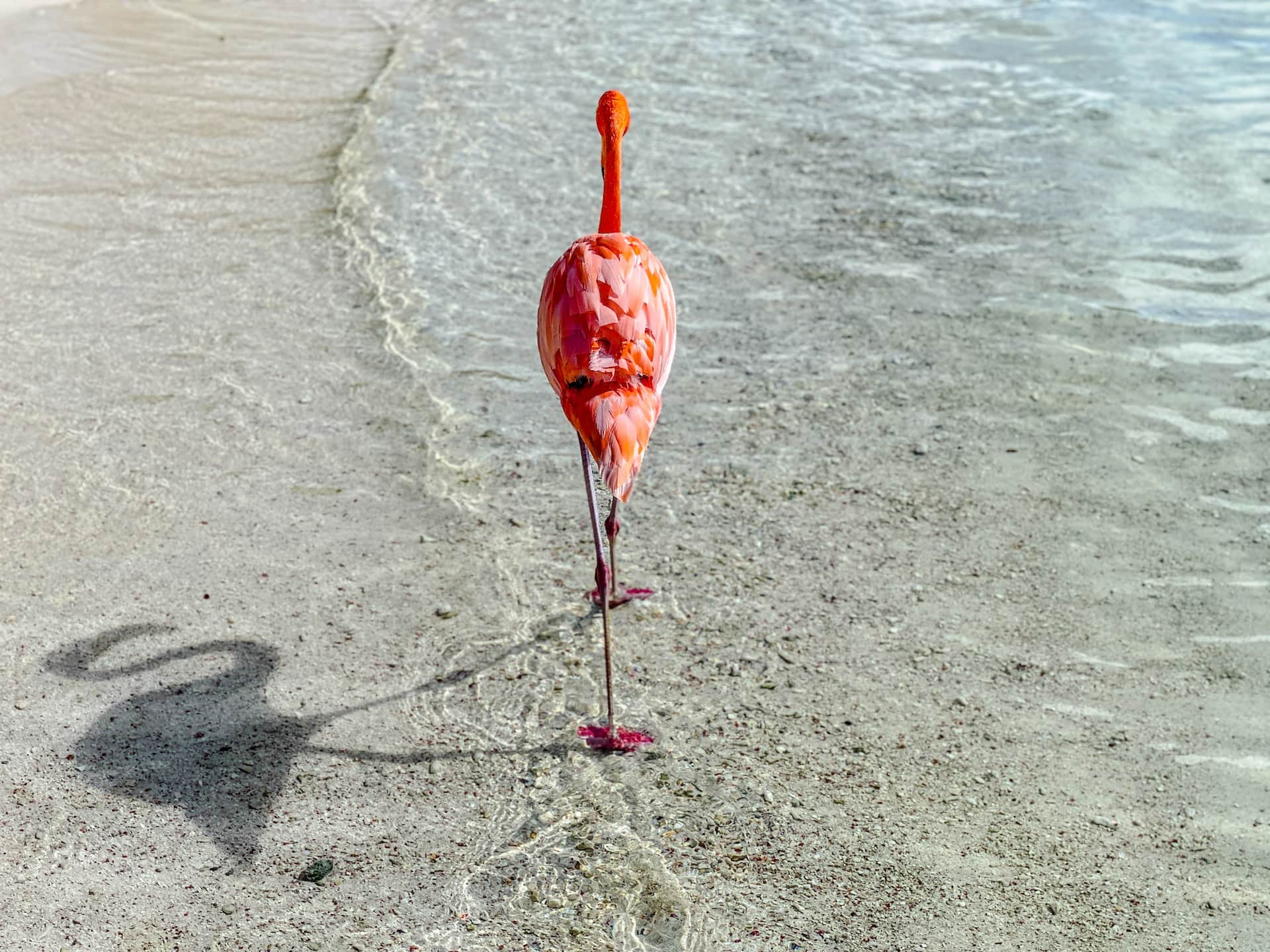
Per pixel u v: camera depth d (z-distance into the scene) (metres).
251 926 1.83
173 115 4.85
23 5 6.12
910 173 4.41
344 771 2.11
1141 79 5.18
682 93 5.11
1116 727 2.26
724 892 1.91
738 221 4.08
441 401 3.17
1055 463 2.97
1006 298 3.65
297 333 3.43
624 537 2.72
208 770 2.10
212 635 2.39
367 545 2.66
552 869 1.95
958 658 2.41
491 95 5.09
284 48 5.66
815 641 2.44
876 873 1.95
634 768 2.14
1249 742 2.22
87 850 1.94
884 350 3.42
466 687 2.30
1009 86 5.14
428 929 1.84
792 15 6.08
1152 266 3.81
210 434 2.99
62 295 3.57
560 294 2.17
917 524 2.77
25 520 2.67
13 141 4.57
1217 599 2.56
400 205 4.14
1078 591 2.58
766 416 3.14
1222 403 3.18
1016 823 2.05
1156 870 1.97
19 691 2.24
